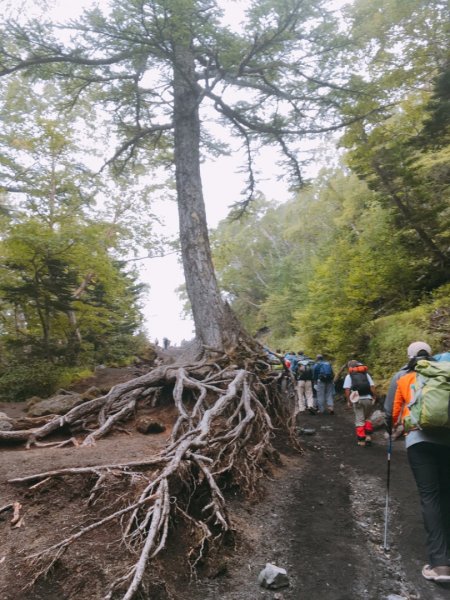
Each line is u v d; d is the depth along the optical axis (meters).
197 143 11.78
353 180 27.44
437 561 3.34
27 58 11.05
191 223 10.96
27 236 12.05
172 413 8.34
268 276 41.47
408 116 15.30
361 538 4.27
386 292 12.98
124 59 11.21
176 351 22.20
